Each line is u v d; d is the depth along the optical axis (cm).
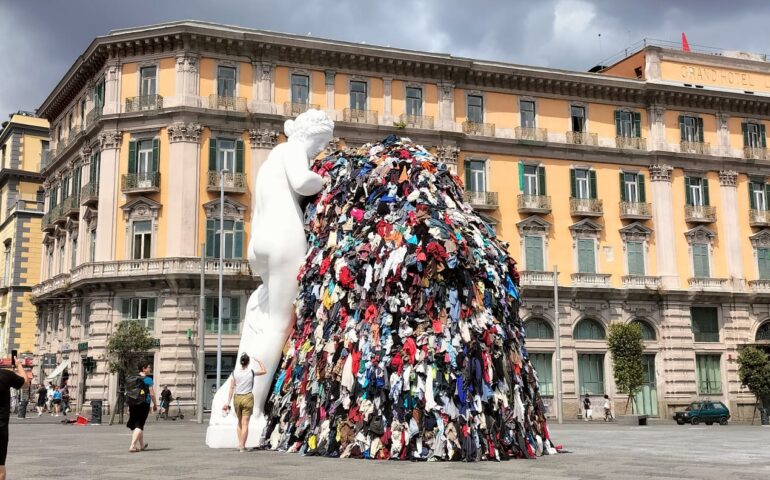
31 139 6312
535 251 4644
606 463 1149
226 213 4106
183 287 3969
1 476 845
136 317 4047
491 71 4666
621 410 4584
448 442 1114
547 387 4528
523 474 978
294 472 990
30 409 4750
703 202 4981
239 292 4044
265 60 4250
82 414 3950
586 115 4891
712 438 2114
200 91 4156
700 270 4900
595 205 4756
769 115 5247
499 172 4659
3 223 6194
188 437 2023
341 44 4338
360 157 1400
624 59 5334
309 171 1394
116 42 4178
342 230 1322
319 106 4331
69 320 4591
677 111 5044
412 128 4447
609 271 4756
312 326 1299
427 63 4500
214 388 3991
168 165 4091
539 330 4575
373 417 1153
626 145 4909
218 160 4138
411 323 1177
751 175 5116
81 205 4403
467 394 1146
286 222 1380
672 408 4641
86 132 4378
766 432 2708
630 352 4216
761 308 4969
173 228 4022
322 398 1223
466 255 1216
